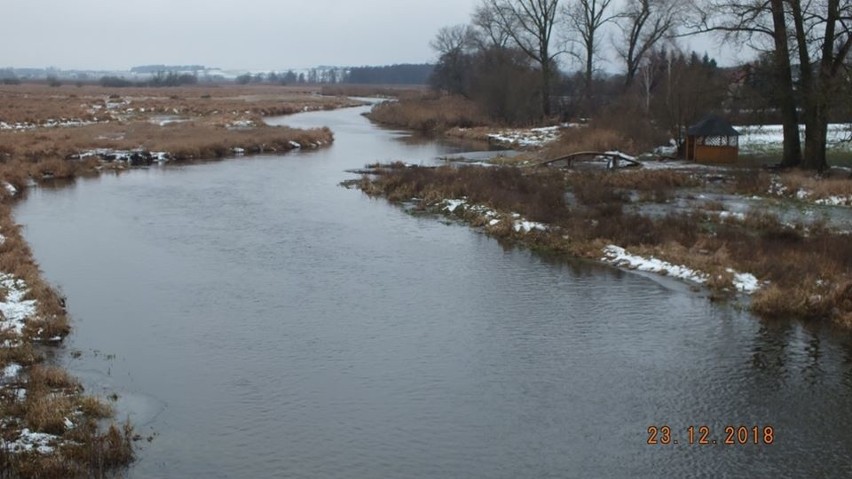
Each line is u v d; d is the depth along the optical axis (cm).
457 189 2906
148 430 1080
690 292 1750
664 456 1019
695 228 2228
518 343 1441
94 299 1691
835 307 1567
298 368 1319
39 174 3453
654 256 2006
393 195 2997
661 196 2745
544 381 1266
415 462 1003
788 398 1193
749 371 1298
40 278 1781
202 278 1873
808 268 1753
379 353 1391
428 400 1195
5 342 1355
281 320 1569
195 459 999
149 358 1355
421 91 13938
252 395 1206
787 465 994
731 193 2911
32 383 1190
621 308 1642
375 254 2130
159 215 2661
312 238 2317
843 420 1118
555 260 2069
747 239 2064
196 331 1497
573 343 1439
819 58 3212
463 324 1548
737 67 3988
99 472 946
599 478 965
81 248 2162
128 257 2070
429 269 1973
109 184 3369
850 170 3188
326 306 1664
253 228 2455
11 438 1009
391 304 1681
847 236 2027
